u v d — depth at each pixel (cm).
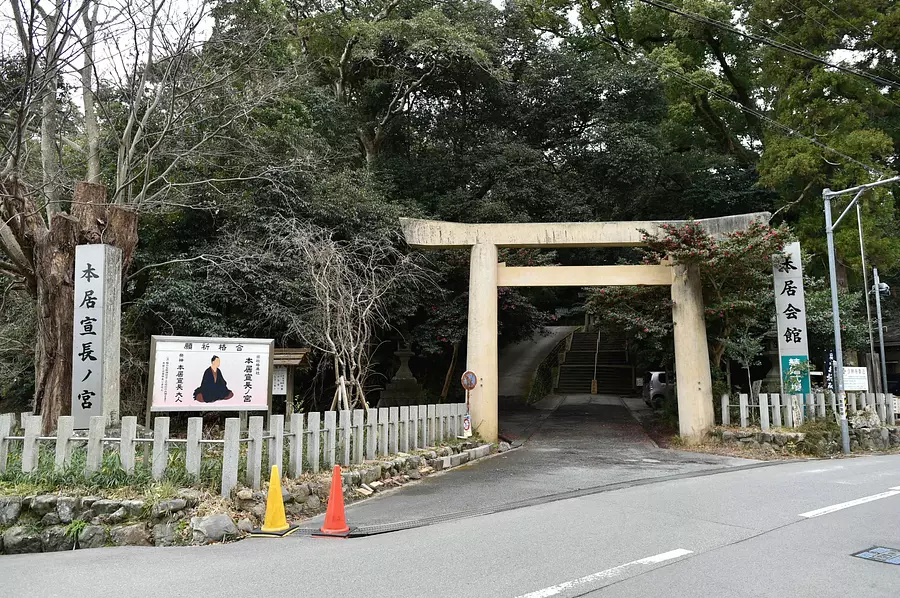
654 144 2492
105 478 750
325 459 908
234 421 746
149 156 1345
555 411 2398
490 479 1082
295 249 1456
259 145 1605
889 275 2966
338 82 2362
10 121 1214
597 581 502
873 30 2067
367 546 638
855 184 1995
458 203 2219
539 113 2567
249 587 502
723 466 1230
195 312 1476
